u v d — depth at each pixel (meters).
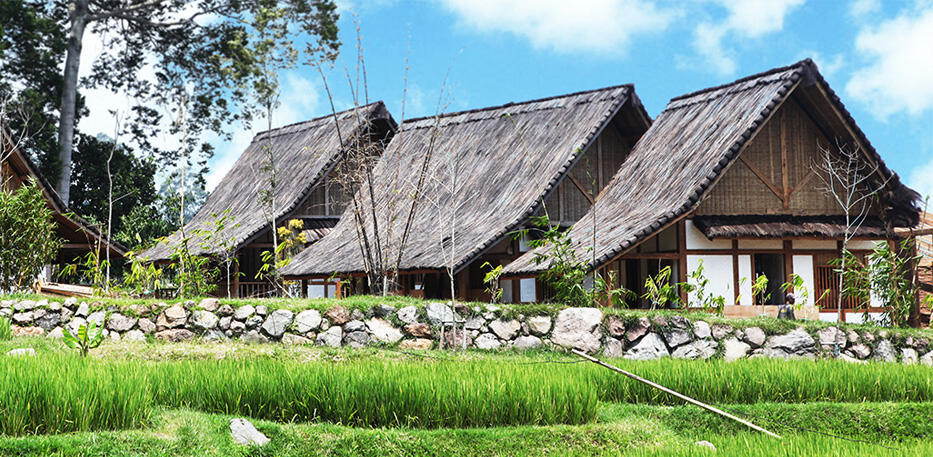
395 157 32.19
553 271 17.73
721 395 11.54
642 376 11.50
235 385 9.66
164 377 9.78
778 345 16.05
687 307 22.22
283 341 15.64
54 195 25.28
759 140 23.86
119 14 39.25
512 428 9.59
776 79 23.80
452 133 31.80
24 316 15.80
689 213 22.17
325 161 33.19
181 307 15.90
